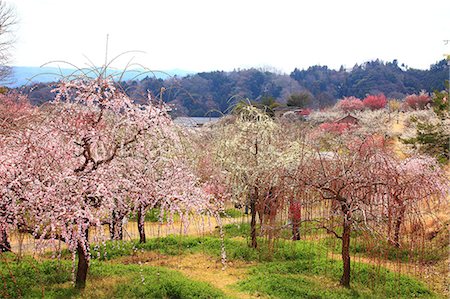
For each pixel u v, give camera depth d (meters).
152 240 14.19
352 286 9.92
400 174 10.37
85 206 8.05
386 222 10.10
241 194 14.56
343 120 40.31
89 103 8.97
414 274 10.98
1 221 7.80
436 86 71.31
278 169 11.55
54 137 8.78
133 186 9.02
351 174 9.71
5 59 30.92
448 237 12.67
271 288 9.54
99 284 9.05
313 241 13.62
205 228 16.91
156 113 9.36
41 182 8.16
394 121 42.41
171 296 8.86
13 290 8.48
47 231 8.12
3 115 10.22
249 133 14.12
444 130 19.44
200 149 15.76
